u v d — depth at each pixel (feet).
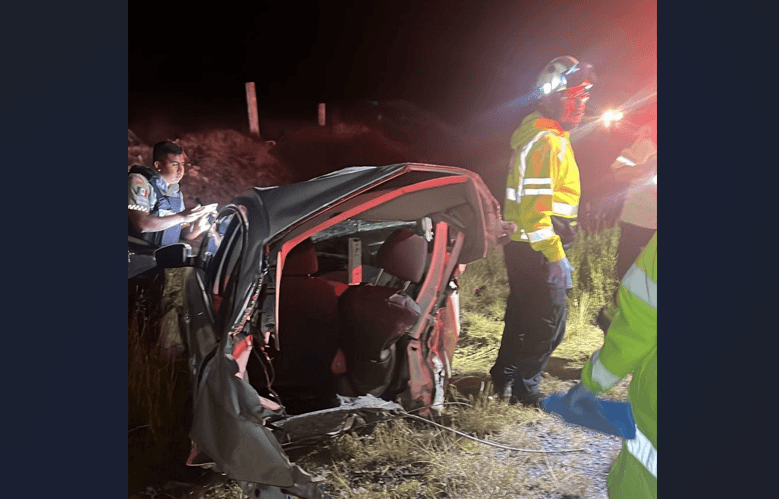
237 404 7.61
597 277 13.65
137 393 9.95
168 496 8.57
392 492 8.62
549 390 11.32
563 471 9.04
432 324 9.85
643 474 4.30
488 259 14.40
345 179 8.48
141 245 10.77
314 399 9.37
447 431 9.77
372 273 10.34
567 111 10.89
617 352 4.12
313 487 7.75
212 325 8.16
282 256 8.24
